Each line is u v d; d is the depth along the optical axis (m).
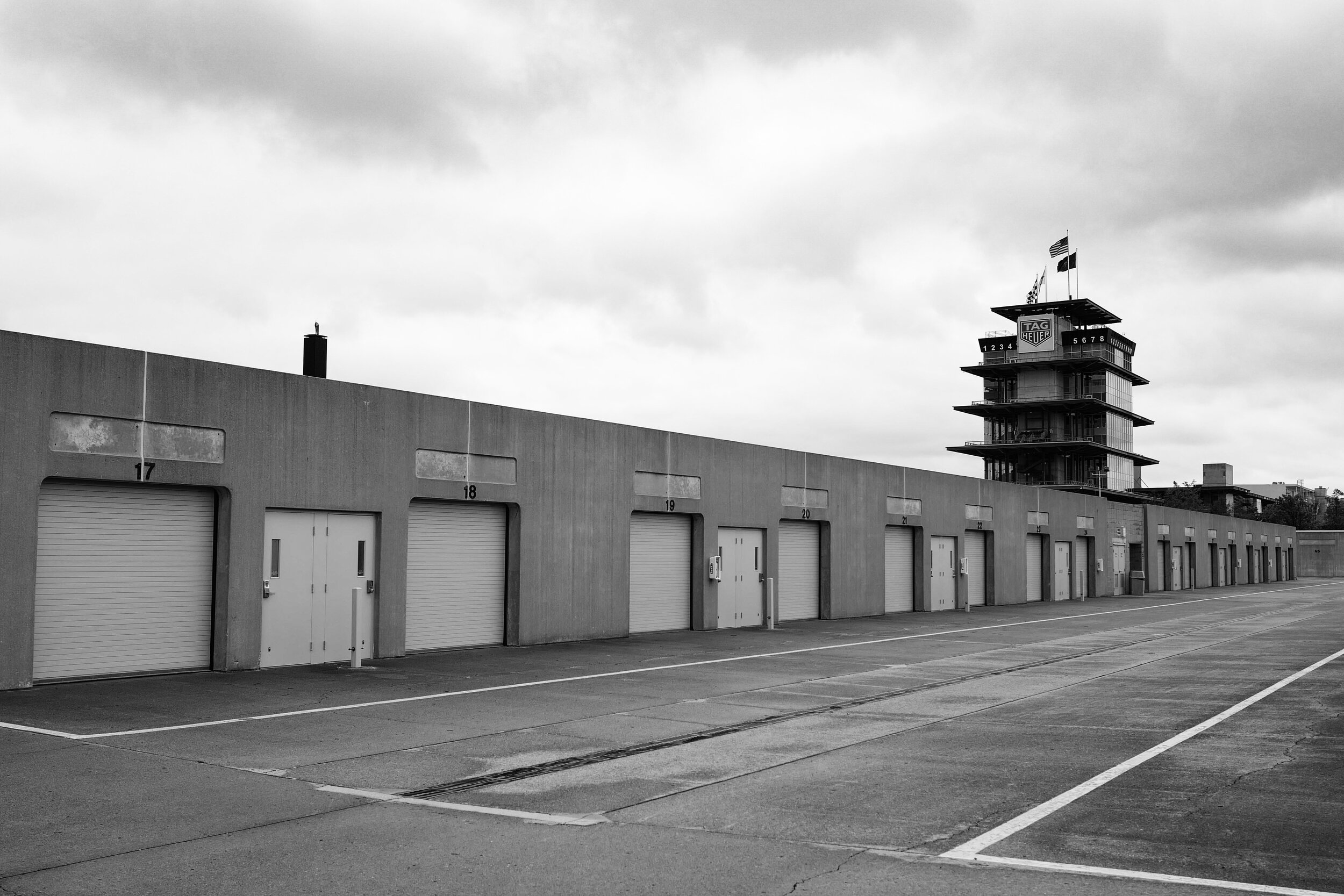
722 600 28.97
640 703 14.66
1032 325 103.56
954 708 14.41
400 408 20.36
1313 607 43.84
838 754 11.01
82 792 9.01
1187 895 6.30
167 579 17.03
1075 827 7.94
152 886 6.50
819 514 33.03
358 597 18.38
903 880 6.62
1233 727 12.63
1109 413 103.62
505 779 9.70
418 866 6.93
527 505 23.00
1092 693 16.02
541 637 23.25
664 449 26.95
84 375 15.67
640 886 6.52
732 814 8.39
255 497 17.88
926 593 38.69
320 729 12.27
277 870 6.83
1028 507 47.12
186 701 14.25
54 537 15.70
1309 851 7.24
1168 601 49.66
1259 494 146.50
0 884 6.52
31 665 15.05
